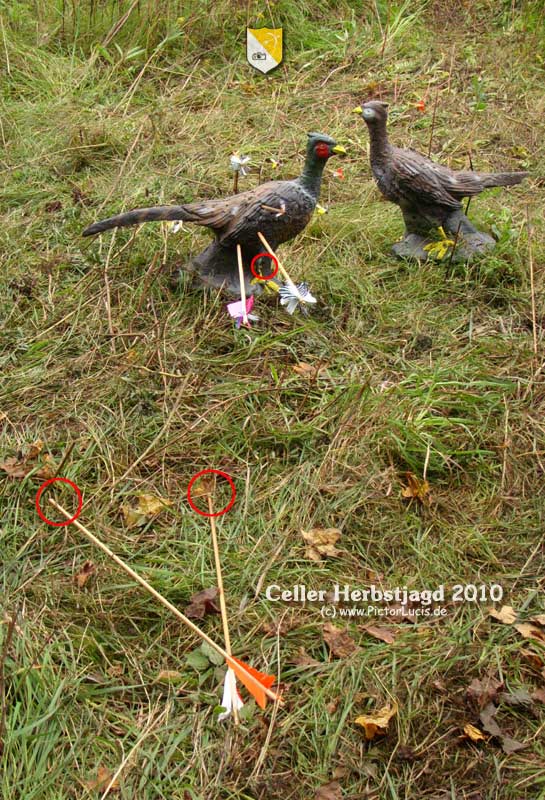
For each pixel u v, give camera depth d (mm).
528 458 3322
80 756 2377
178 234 4289
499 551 3004
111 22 6285
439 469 3246
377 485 3162
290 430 3336
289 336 3762
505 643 2711
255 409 3445
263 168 5051
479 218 4496
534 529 3066
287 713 2492
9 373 3594
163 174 4902
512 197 4863
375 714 2477
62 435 3320
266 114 5668
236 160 4066
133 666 2605
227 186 4859
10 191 4734
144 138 5305
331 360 3707
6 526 2973
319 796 2309
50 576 2836
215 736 2436
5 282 4078
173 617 2727
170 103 5723
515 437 3396
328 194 4871
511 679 2617
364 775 2373
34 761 2348
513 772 2402
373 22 6773
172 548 2953
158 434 3340
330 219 4547
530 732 2500
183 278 3957
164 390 3516
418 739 2463
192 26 6379
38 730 2408
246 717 2461
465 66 6328
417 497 3152
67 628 2689
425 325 3934
